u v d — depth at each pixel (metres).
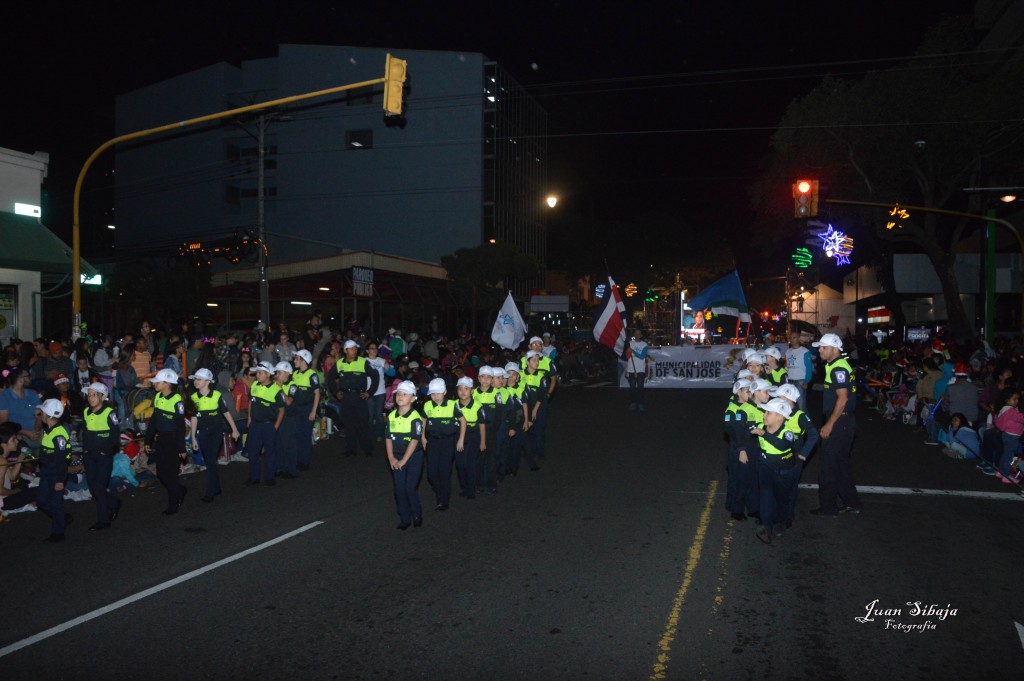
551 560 7.36
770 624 5.79
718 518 8.95
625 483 10.99
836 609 6.09
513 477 11.48
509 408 10.84
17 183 18.30
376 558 7.45
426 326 37.38
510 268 41.66
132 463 11.03
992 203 24.41
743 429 8.57
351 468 12.45
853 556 7.46
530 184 58.44
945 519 8.91
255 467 11.09
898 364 21.33
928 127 28.70
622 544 7.89
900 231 31.20
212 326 33.94
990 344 24.20
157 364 13.64
